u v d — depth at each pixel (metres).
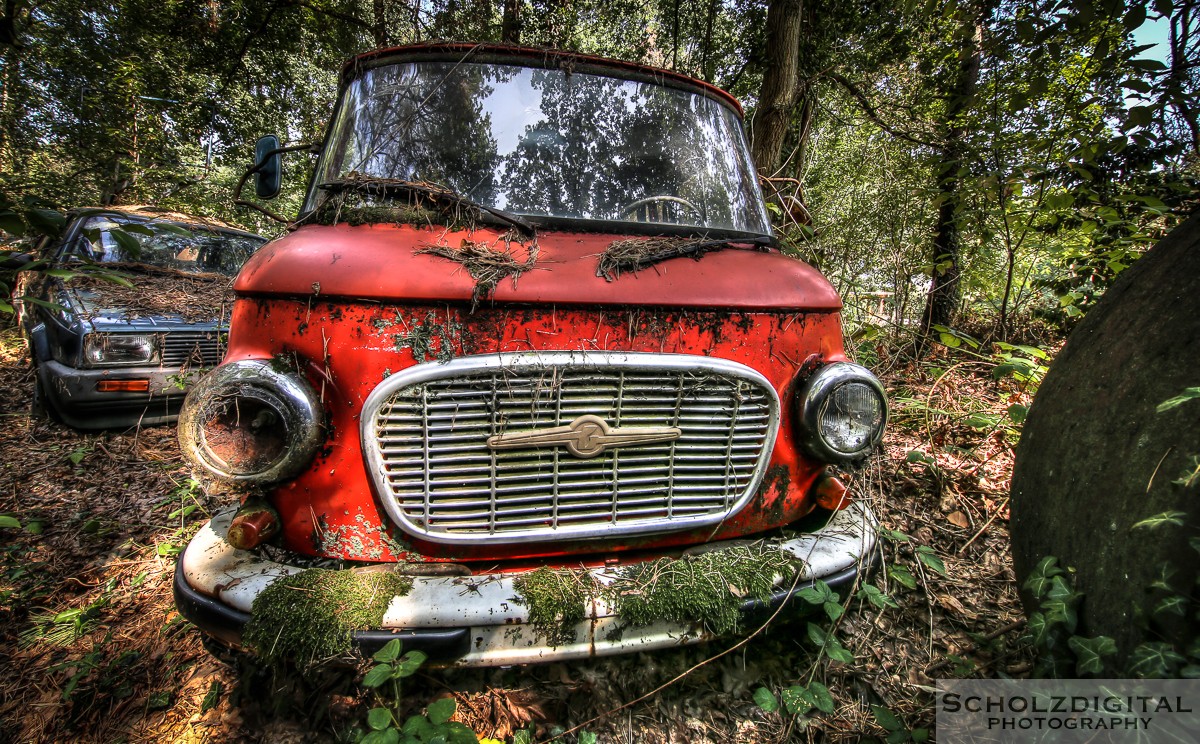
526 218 2.06
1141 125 2.94
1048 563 1.50
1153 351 1.45
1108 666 1.31
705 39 7.51
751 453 1.76
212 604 1.54
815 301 1.86
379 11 8.09
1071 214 4.06
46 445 4.15
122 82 10.42
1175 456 1.27
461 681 1.72
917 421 3.69
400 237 1.78
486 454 1.56
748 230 2.43
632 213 2.22
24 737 1.85
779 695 1.81
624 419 1.62
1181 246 1.57
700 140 2.52
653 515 1.71
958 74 5.47
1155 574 1.23
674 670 1.81
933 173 4.56
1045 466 1.65
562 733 1.66
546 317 1.61
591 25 8.34
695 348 1.70
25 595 2.54
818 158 7.79
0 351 6.51
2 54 8.59
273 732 1.71
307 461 1.55
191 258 5.37
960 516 2.76
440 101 2.28
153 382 4.20
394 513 1.55
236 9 8.59
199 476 1.50
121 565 2.73
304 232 1.81
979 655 1.96
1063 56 3.32
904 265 5.24
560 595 1.54
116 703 1.93
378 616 1.47
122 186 11.24
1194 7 2.45
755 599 1.64
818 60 6.67
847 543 1.84
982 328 5.73
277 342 1.57
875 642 2.02
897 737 1.62
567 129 2.31
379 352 1.54
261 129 10.88
